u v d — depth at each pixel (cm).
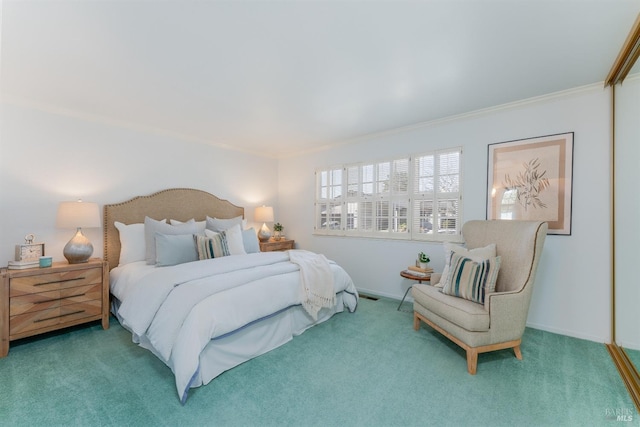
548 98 268
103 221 327
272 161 525
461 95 269
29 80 236
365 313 322
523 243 231
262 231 472
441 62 211
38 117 286
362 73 227
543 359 219
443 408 164
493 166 303
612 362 213
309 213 485
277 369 206
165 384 186
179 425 150
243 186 479
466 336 204
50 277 249
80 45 187
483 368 207
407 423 153
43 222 289
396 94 267
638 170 222
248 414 159
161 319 199
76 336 259
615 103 237
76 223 272
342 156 439
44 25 166
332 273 294
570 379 192
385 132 385
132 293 236
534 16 160
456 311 213
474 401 170
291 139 423
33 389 179
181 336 183
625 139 231
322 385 186
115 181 337
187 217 398
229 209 450
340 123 351
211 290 206
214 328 190
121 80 237
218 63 211
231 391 180
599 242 248
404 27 170
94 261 285
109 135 332
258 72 225
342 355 226
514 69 221
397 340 253
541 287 273
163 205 373
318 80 238
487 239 266
